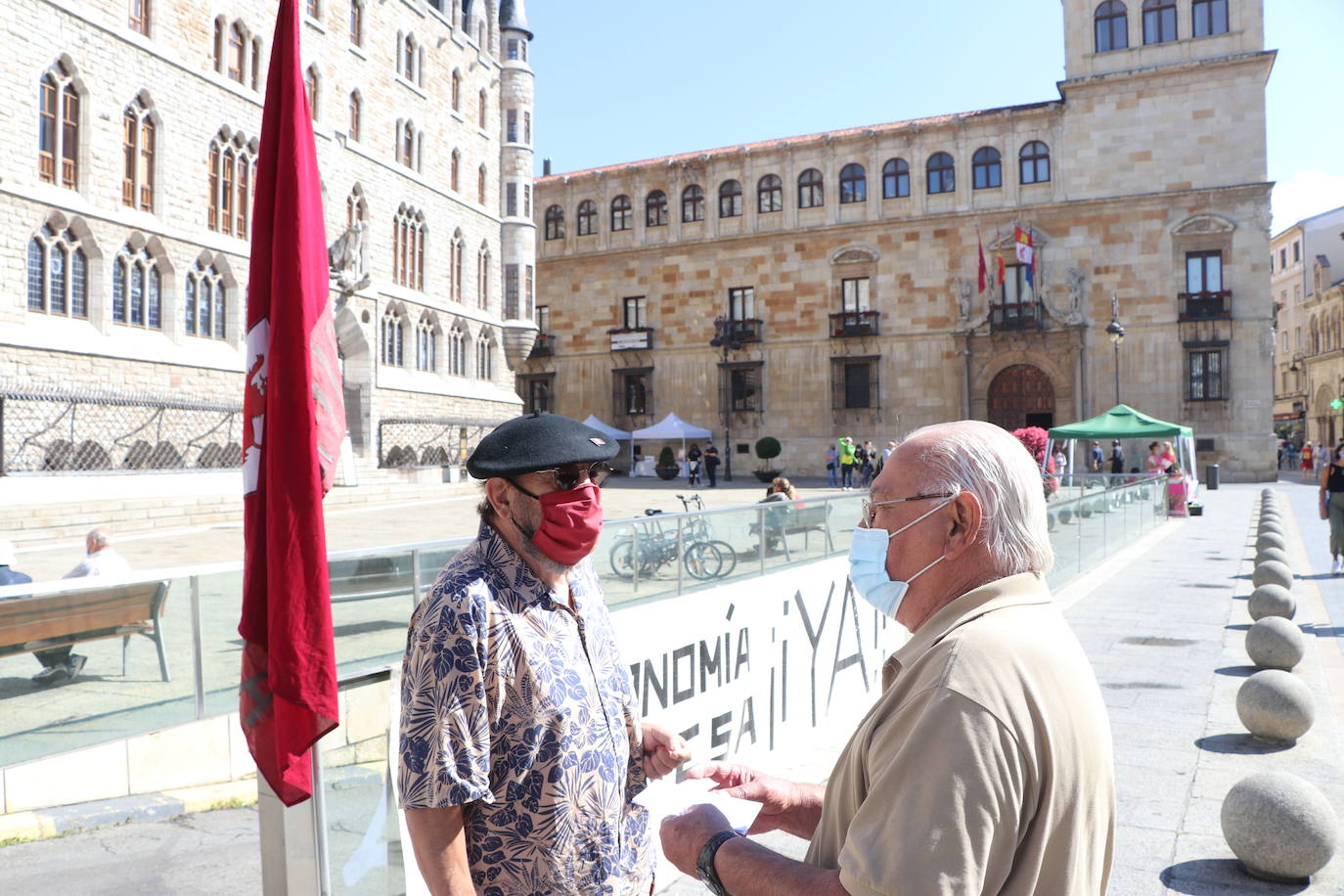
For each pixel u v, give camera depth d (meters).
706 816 2.06
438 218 40.31
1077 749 1.61
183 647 5.22
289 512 2.24
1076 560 14.80
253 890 2.90
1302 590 13.06
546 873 2.11
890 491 1.94
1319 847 4.38
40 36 23.03
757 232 48.16
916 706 1.62
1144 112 41.81
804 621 6.23
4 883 2.91
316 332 2.34
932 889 1.46
